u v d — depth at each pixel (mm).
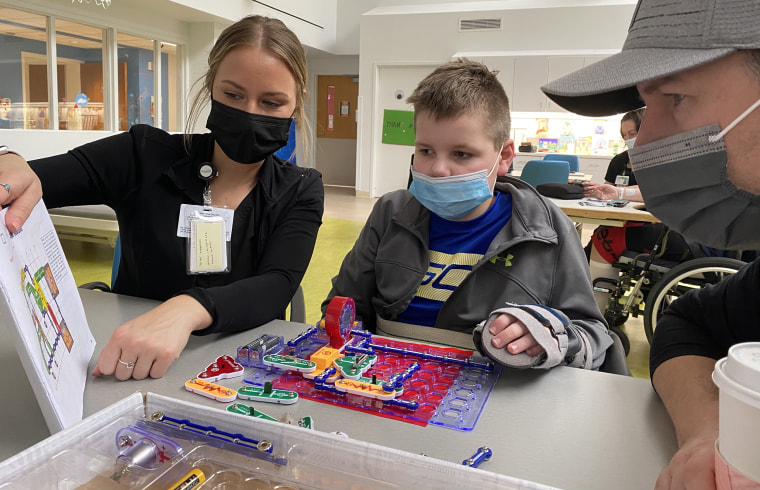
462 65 1136
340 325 817
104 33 5691
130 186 1251
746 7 490
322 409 656
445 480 392
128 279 1313
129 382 720
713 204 616
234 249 1249
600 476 538
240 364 768
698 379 650
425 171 1098
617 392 734
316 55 9539
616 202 3008
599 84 550
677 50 522
